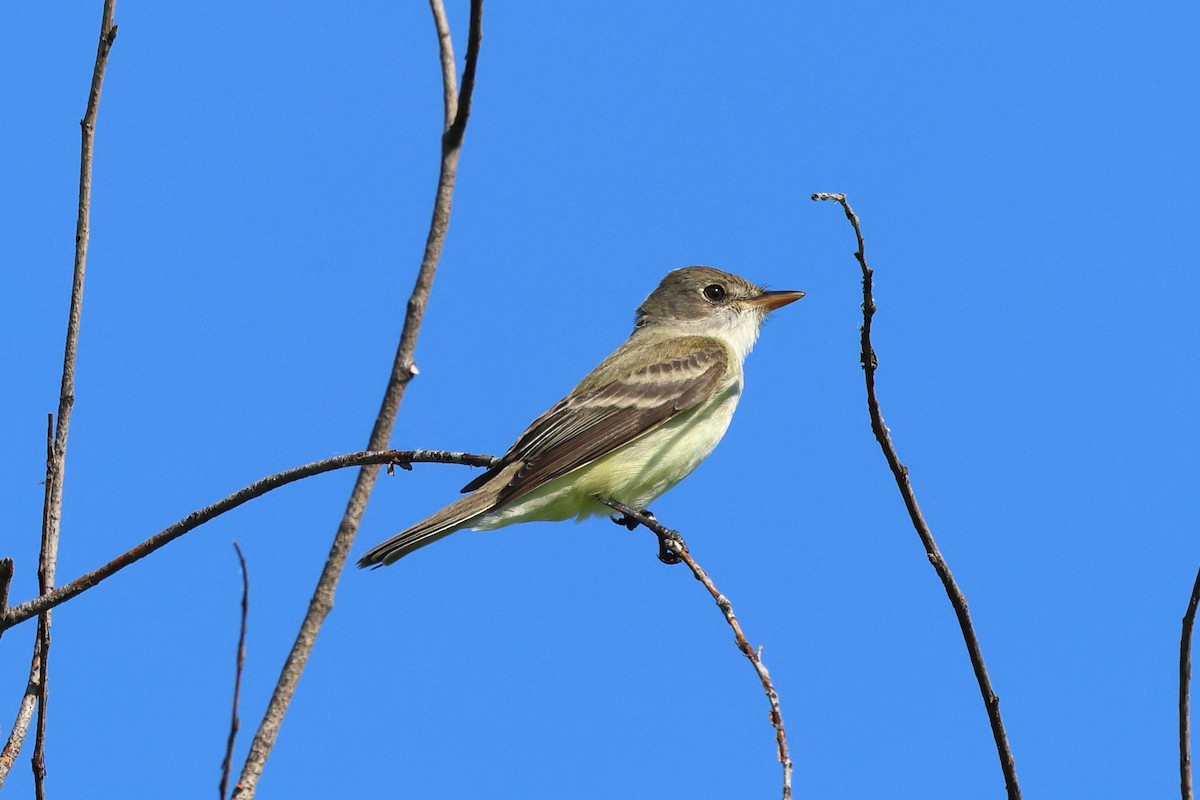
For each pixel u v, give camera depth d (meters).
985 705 8.59
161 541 8.63
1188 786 8.02
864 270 9.09
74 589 8.53
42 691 8.52
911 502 9.06
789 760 7.74
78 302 9.46
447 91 7.71
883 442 9.11
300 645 7.52
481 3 7.24
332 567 7.63
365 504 7.73
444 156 7.51
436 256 7.60
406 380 7.75
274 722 7.39
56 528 9.19
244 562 7.71
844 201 9.04
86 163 9.57
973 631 8.72
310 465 8.29
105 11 9.66
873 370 9.10
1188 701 8.13
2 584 8.11
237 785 7.25
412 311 7.67
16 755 8.36
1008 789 8.47
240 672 7.50
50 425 9.30
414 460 9.19
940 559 8.88
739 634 8.38
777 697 7.94
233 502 8.50
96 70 9.61
